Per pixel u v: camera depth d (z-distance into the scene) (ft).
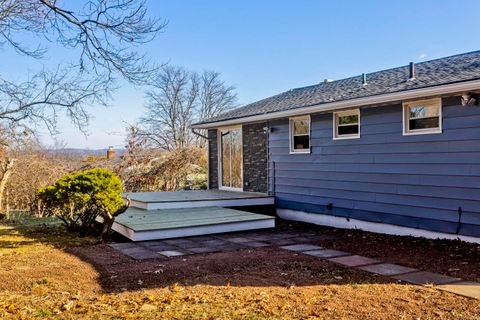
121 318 12.33
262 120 40.09
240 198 38.27
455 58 32.17
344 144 31.68
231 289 15.65
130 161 55.93
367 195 29.84
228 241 26.37
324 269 18.99
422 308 13.46
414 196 26.37
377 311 13.12
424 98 25.34
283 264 19.92
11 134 37.45
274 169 39.42
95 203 26.40
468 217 23.27
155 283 16.58
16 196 49.75
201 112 96.37
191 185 58.08
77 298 14.61
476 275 17.67
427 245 24.03
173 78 93.09
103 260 20.62
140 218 30.40
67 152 59.98
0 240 27.71
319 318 12.42
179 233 27.53
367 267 19.36
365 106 29.60
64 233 30.83
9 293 15.26
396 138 27.48
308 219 35.37
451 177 24.12
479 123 22.54
